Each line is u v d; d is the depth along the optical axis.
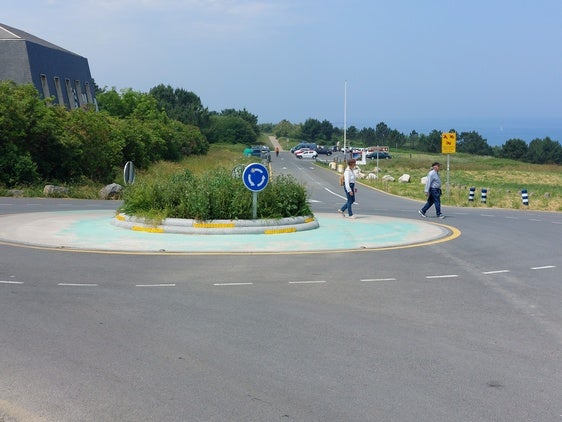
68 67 55.38
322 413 5.07
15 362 6.19
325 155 101.00
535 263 12.38
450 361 6.39
